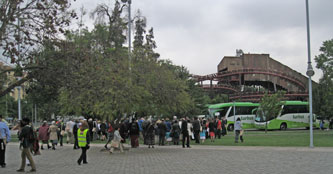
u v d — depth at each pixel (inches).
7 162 682.2
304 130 1957.4
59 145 1107.9
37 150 616.7
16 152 898.1
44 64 478.0
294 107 2123.5
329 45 1405.0
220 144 1047.0
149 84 861.8
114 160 679.7
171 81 900.0
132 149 924.6
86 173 511.2
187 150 875.4
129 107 827.4
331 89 1395.2
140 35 1919.3
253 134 1581.0
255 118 2075.5
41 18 474.6
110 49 890.7
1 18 448.1
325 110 1571.1
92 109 825.5
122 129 885.8
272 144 998.4
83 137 619.5
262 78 3454.7
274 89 3403.1
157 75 892.6
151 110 902.4
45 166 602.9
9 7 456.8
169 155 757.9
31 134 552.1
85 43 563.8
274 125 2041.1
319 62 1416.1
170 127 1142.3
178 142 1077.1
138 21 1370.6
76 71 508.7
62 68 486.3
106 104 789.9
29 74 483.5
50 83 491.8
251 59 3863.2
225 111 2073.1
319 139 1171.9
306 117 2139.5
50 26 470.3
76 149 949.8
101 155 784.3
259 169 518.3
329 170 494.6
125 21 1333.7
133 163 624.4
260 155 721.0
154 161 650.2
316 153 738.2
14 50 449.1
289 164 569.0
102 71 729.6
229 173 483.8
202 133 1121.4
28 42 471.8
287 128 2153.1
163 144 1058.1
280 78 3336.6
